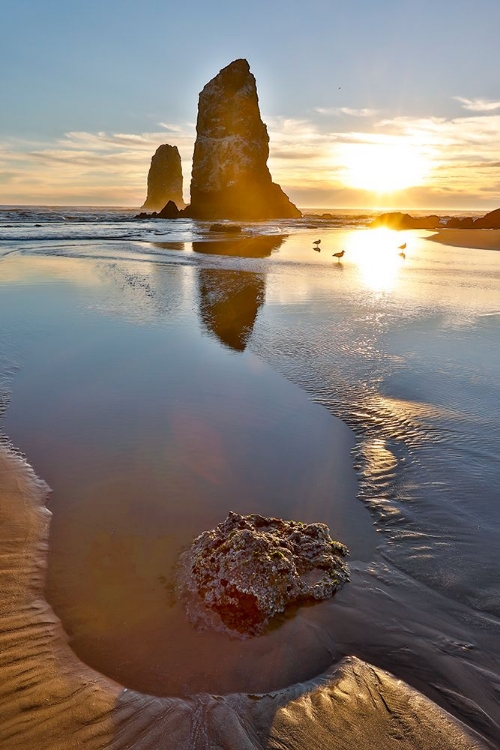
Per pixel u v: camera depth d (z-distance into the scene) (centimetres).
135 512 514
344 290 1744
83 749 279
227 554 403
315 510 530
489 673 336
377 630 371
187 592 400
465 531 493
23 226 4938
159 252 2844
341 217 9606
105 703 307
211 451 647
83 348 1064
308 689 321
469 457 633
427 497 551
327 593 403
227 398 819
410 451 652
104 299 1552
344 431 712
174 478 581
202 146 8600
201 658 343
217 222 6900
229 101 8325
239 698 313
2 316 1312
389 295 1658
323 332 1198
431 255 2928
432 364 971
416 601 402
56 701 307
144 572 426
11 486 555
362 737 288
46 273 2011
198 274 2059
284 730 292
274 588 387
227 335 1177
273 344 1107
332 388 865
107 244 3247
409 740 287
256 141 8475
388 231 5466
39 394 820
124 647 350
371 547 472
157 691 318
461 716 304
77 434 684
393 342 1116
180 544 465
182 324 1275
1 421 719
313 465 621
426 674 334
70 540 468
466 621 381
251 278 1978
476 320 1316
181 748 280
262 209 8650
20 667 329
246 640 359
